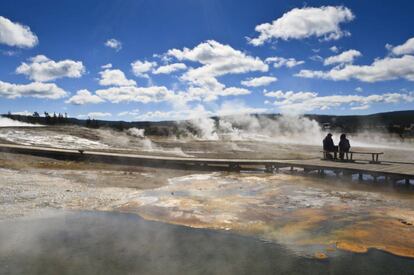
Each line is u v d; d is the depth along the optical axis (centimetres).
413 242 698
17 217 861
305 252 658
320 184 1309
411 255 641
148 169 1669
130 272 578
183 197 1074
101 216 882
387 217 859
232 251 664
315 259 628
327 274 573
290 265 604
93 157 1875
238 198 1065
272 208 948
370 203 1004
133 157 1828
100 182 1295
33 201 1002
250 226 802
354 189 1212
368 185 1287
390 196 1098
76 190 1146
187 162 1745
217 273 576
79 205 977
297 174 1545
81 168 1630
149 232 767
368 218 852
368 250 662
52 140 2841
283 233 756
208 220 848
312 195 1112
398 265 602
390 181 1284
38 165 1653
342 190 1192
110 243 701
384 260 621
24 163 1677
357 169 1354
